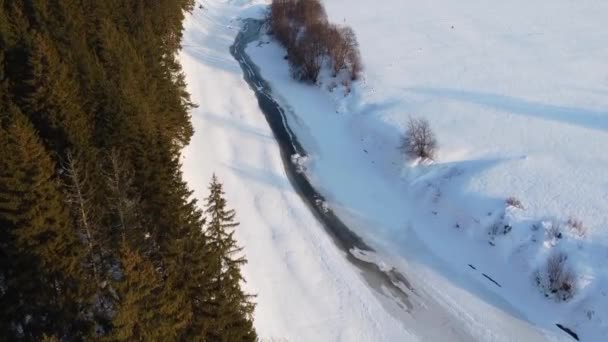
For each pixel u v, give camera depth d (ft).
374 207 154.81
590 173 151.33
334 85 223.10
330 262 133.18
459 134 176.04
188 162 159.74
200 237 79.61
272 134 190.70
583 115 185.16
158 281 67.77
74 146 104.01
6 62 123.03
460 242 138.72
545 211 136.87
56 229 81.66
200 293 78.13
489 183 149.28
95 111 117.80
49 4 146.30
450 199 148.66
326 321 116.37
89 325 79.36
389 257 135.95
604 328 110.52
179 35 223.51
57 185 89.30
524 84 212.84
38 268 80.02
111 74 133.59
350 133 192.44
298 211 150.92
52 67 109.19
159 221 95.50
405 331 115.44
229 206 147.74
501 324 116.57
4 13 131.03
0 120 99.30
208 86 217.36
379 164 173.06
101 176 102.01
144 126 107.76
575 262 122.11
